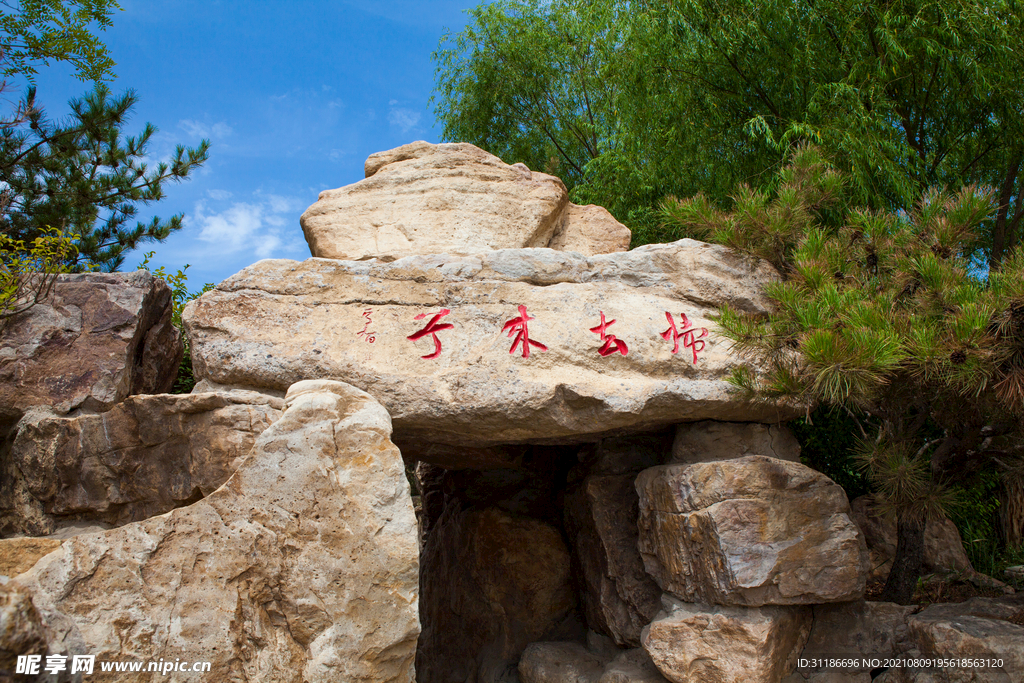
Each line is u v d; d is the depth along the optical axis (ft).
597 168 31.01
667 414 14.87
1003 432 14.79
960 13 20.70
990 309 12.27
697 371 15.05
